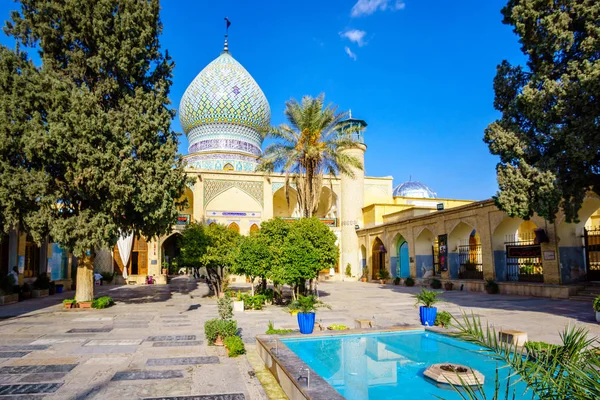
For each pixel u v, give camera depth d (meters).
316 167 18.16
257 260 13.90
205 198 30.03
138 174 13.46
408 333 8.66
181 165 15.09
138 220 14.44
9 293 16.05
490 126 12.60
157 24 15.38
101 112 12.47
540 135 11.41
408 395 5.18
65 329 9.95
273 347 6.68
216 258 16.58
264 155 18.97
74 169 12.47
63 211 13.95
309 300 8.62
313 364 6.61
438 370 5.76
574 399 2.16
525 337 7.10
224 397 5.17
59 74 13.53
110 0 13.76
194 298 17.58
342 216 32.12
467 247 21.06
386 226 27.48
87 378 5.94
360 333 8.41
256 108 34.94
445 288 20.47
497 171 12.53
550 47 11.10
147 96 14.35
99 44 13.66
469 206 19.52
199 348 7.86
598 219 24.28
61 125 11.89
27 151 11.84
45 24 13.34
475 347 7.44
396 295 18.44
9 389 5.45
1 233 12.90
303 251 13.41
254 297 13.67
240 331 9.59
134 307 14.44
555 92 10.66
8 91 12.64
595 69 9.76
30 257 19.28
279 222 15.75
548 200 11.24
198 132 34.78
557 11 10.84
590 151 10.29
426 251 24.16
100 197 13.11
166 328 10.08
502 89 12.59
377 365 6.53
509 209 11.97
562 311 11.84
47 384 5.66
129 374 6.12
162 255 29.80
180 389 5.45
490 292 17.61
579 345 2.57
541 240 15.88
